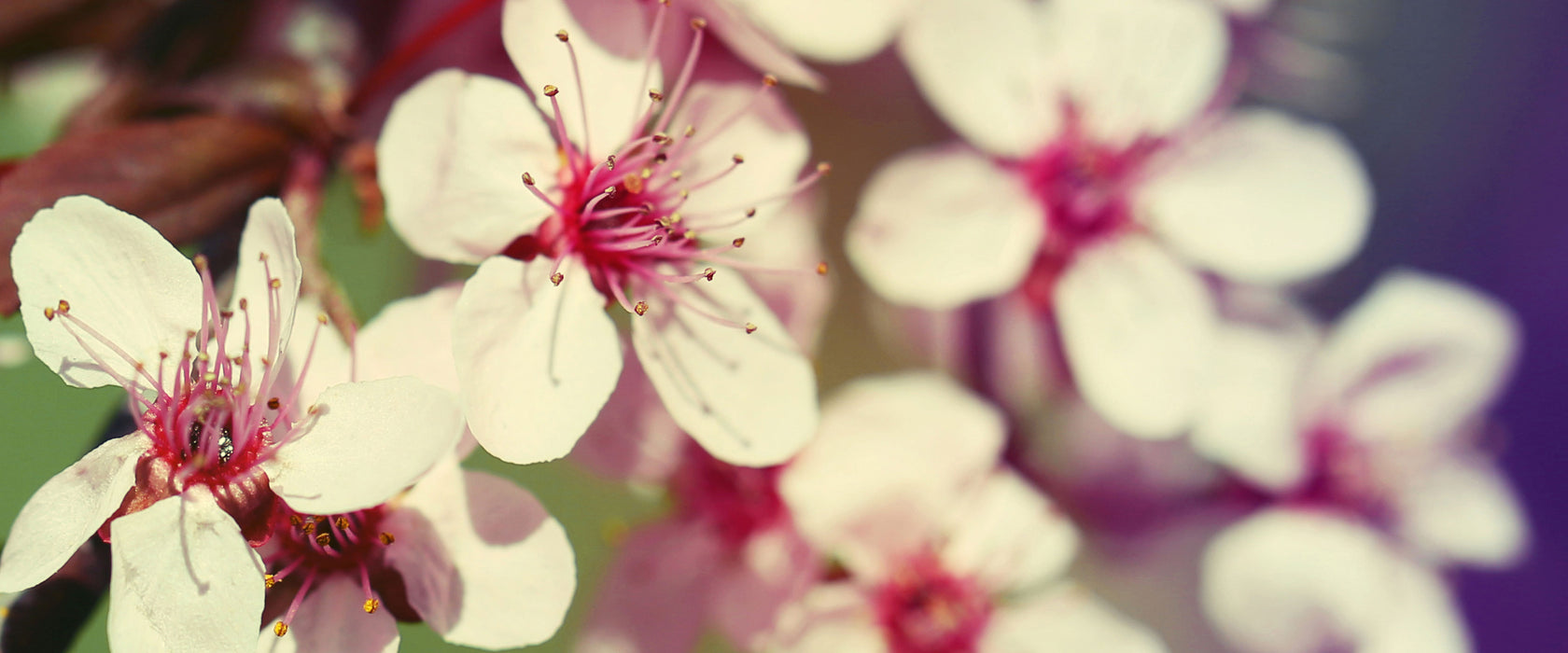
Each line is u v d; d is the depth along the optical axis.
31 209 0.18
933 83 0.20
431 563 0.17
